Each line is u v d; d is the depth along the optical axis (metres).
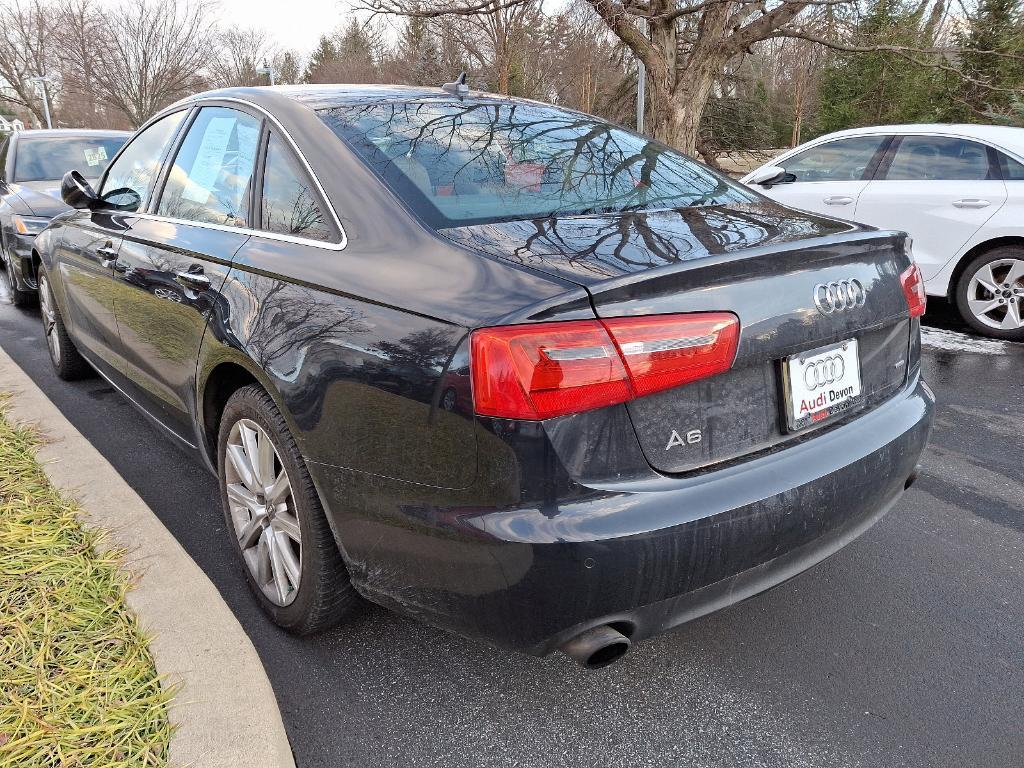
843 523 2.10
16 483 3.14
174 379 2.94
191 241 2.81
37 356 5.71
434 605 1.97
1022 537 3.18
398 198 2.20
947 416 4.53
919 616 2.66
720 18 10.07
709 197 2.65
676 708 2.24
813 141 7.15
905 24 13.20
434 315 1.86
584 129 2.94
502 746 2.10
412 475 1.89
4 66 32.44
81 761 1.86
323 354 2.08
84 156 8.06
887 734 2.14
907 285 2.40
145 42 30.33
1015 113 14.09
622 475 1.79
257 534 2.60
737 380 1.95
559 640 1.81
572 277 1.79
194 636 2.28
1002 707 2.24
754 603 2.74
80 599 2.43
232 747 1.92
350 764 2.04
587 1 10.04
